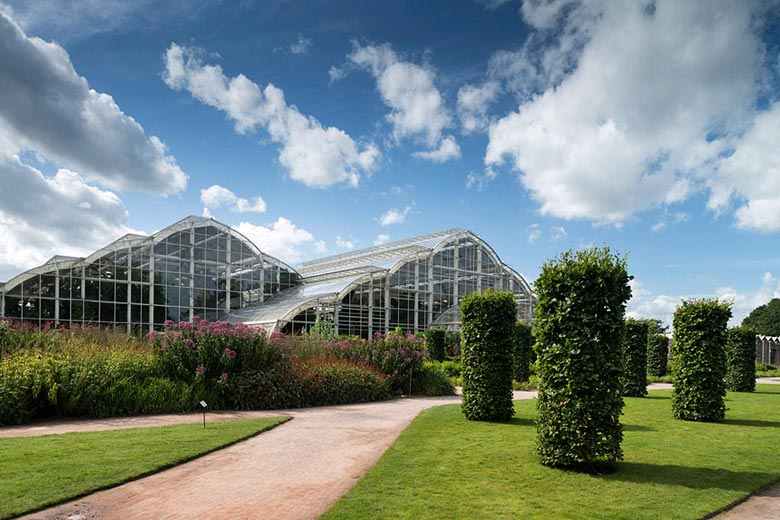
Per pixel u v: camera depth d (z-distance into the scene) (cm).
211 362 1664
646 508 717
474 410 1426
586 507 717
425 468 902
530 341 2933
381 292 4512
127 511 693
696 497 767
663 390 2584
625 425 1411
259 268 4853
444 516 673
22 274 3509
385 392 2019
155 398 1487
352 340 2339
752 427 1382
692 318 1543
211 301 4456
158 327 4103
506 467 914
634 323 2284
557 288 957
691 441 1177
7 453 928
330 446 1092
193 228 4391
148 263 4094
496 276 5316
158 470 876
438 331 3366
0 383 1308
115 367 1518
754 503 763
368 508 699
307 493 777
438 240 5025
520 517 674
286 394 1711
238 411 1588
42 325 3544
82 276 3750
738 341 2523
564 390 916
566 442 910
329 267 5859
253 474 873
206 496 758
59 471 823
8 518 650
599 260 952
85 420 1350
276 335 1938
